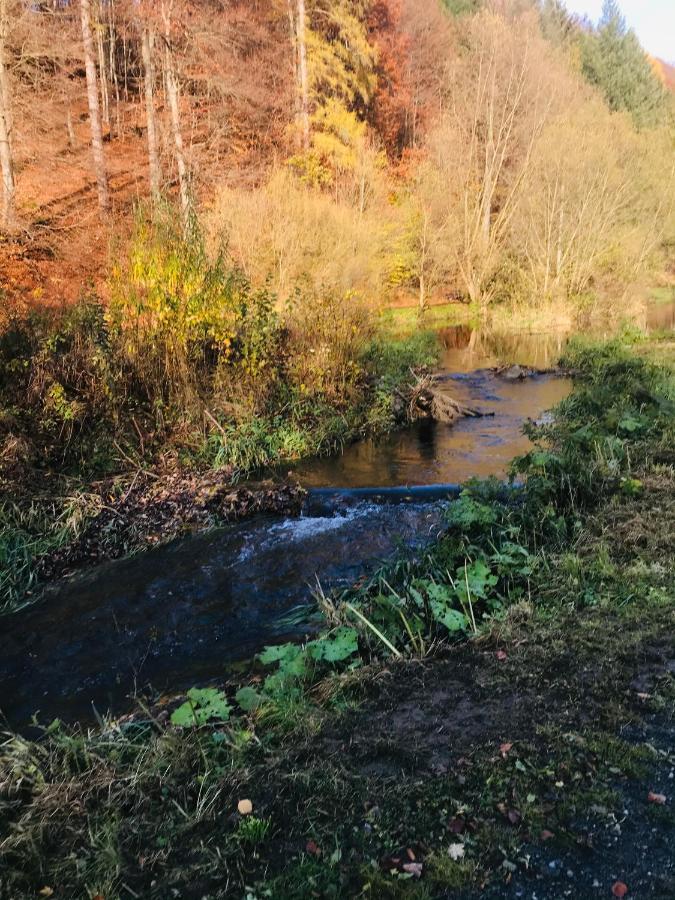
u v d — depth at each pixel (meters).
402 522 5.62
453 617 3.57
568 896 1.88
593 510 5.01
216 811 2.31
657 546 4.19
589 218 22.38
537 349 17.09
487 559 4.27
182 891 1.99
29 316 7.85
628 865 1.97
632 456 6.17
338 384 9.76
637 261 23.28
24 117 18.64
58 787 2.49
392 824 2.19
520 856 2.03
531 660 3.13
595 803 2.21
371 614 3.84
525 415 10.02
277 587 4.75
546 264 22.77
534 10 40.34
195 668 3.81
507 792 2.29
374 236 19.16
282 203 15.92
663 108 42.91
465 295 26.06
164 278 8.00
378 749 2.57
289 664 3.29
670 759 2.38
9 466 6.05
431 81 34.25
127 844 2.20
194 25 19.08
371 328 11.66
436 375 12.92
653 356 12.67
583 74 43.28
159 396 7.86
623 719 2.62
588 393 9.19
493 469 7.40
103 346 7.53
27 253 13.82
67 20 20.28
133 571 5.14
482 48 26.94
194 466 7.18
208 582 4.89
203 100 22.86
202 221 12.88
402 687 3.05
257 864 2.07
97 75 28.77
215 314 8.29
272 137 24.95
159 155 21.09
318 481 7.15
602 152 22.66
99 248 13.76
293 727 2.79
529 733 2.60
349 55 28.23
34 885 2.06
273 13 27.33
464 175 24.89
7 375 6.97
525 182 23.98
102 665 3.95
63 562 5.26
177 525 5.88
